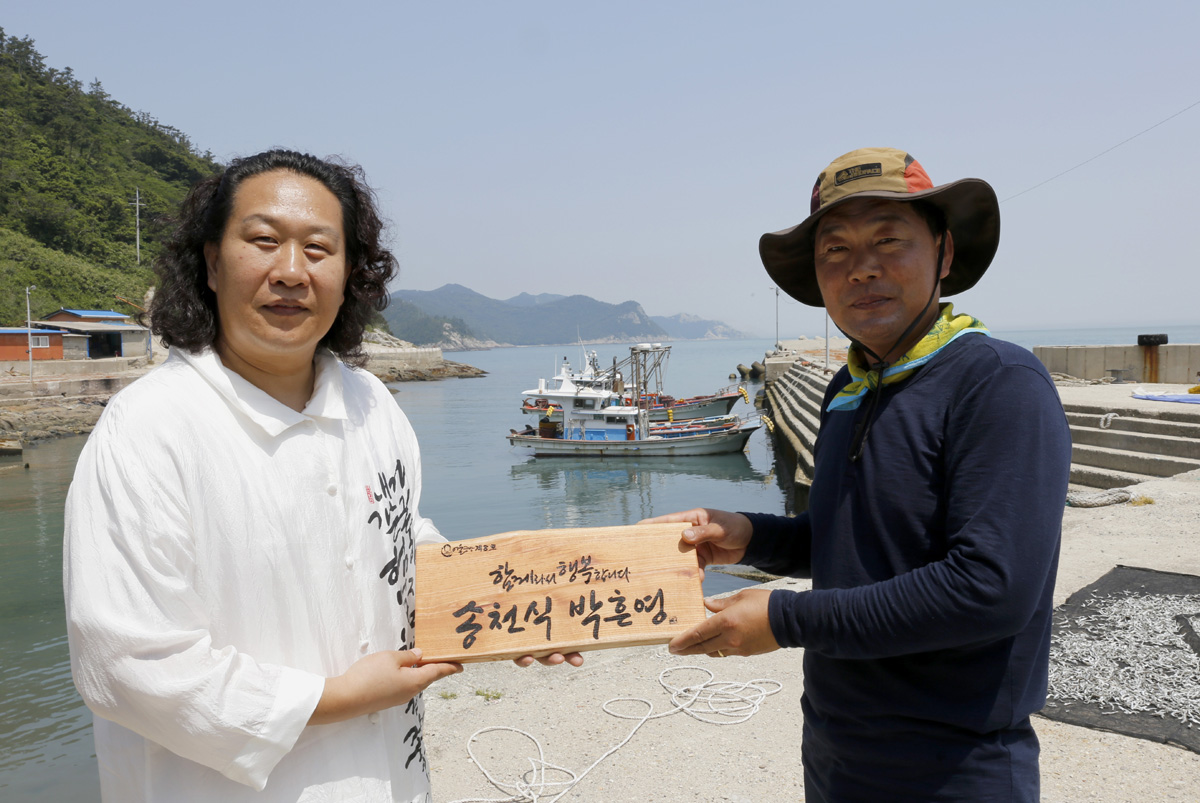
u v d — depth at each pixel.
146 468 1.47
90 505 1.47
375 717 1.69
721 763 3.45
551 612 1.89
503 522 21.41
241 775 1.45
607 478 27.09
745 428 30.55
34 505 21.84
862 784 1.66
